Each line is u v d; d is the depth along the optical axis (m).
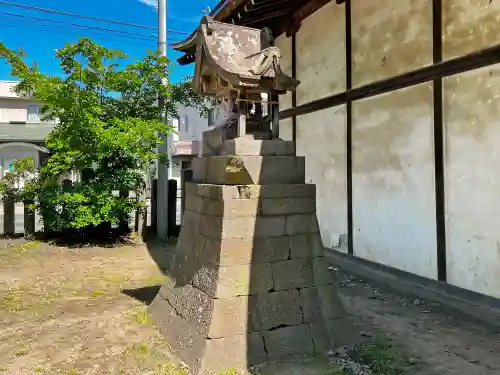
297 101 8.56
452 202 4.90
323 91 7.64
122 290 5.71
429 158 5.23
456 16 4.82
